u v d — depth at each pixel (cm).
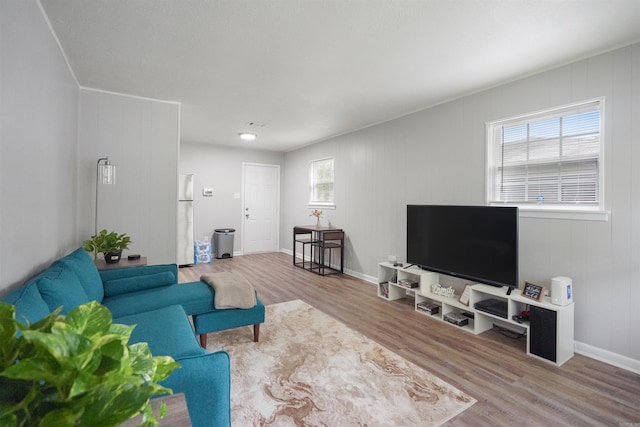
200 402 129
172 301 230
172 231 378
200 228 656
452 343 271
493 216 288
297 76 299
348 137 524
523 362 239
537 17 203
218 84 321
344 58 262
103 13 201
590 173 256
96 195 324
